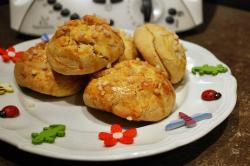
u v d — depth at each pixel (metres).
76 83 0.45
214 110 0.40
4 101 0.43
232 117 0.43
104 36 0.42
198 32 0.64
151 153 0.34
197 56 0.51
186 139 0.35
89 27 0.42
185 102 0.43
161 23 0.60
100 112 0.42
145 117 0.39
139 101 0.39
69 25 0.43
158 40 0.44
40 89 0.44
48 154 0.33
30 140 0.35
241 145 0.38
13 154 0.37
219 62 0.49
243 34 0.64
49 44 0.43
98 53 0.41
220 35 0.63
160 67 0.43
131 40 0.47
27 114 0.40
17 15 0.59
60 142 0.36
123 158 0.33
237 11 0.73
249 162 0.36
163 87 0.40
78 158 0.33
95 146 0.35
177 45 0.45
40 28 0.59
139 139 0.36
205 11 0.72
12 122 0.39
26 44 0.53
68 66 0.41
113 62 0.43
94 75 0.42
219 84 0.45
